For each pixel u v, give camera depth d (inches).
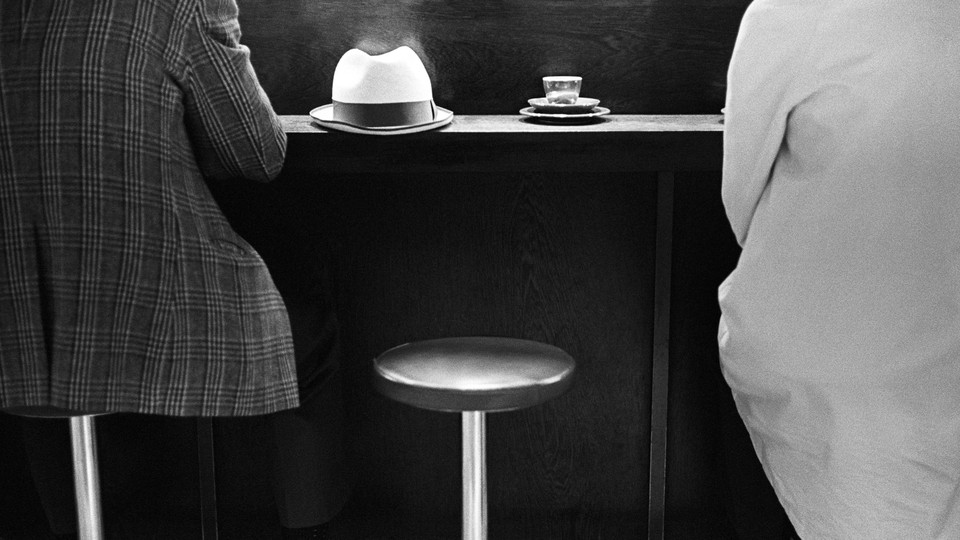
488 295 87.3
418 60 74.7
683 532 89.2
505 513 90.3
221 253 60.4
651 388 87.0
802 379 56.1
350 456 89.1
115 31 56.9
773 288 56.0
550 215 86.0
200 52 58.6
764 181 56.9
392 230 86.3
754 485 80.5
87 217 57.6
